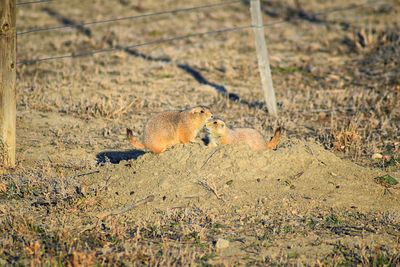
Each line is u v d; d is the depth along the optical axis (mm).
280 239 14430
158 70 34281
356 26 42906
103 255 13383
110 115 25953
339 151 21641
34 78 31156
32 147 21641
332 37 40844
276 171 17266
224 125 18203
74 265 12719
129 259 13344
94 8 48656
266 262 13383
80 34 41812
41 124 24516
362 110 26969
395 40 38344
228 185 16703
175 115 18578
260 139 18891
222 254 13703
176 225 15094
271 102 26469
